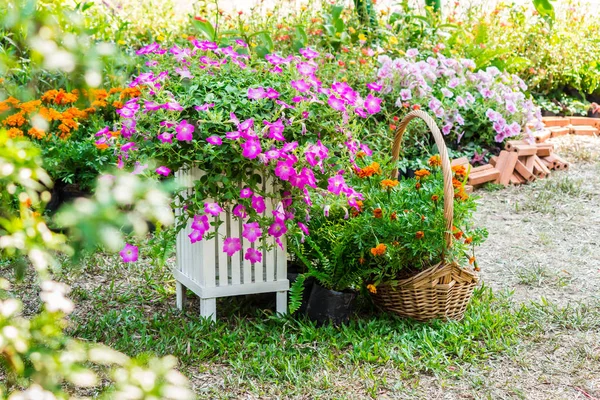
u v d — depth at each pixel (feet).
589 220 16.44
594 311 11.57
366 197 11.04
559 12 29.43
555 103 26.37
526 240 15.26
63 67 3.00
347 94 10.28
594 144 23.12
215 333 10.27
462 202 10.92
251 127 9.77
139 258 13.82
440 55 20.67
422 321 10.69
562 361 9.93
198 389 9.01
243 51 18.76
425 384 9.23
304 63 10.36
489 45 23.90
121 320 11.00
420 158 18.93
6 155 3.43
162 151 9.89
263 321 10.86
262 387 9.11
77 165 14.92
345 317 10.73
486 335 10.53
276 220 9.93
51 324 3.55
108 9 21.03
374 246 10.39
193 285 10.85
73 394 8.54
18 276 3.56
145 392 3.30
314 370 9.47
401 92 18.99
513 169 19.07
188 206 9.87
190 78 10.55
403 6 24.71
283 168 9.54
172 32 23.30
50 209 14.87
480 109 19.83
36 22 3.08
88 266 13.14
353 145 10.42
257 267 10.67
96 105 16.34
